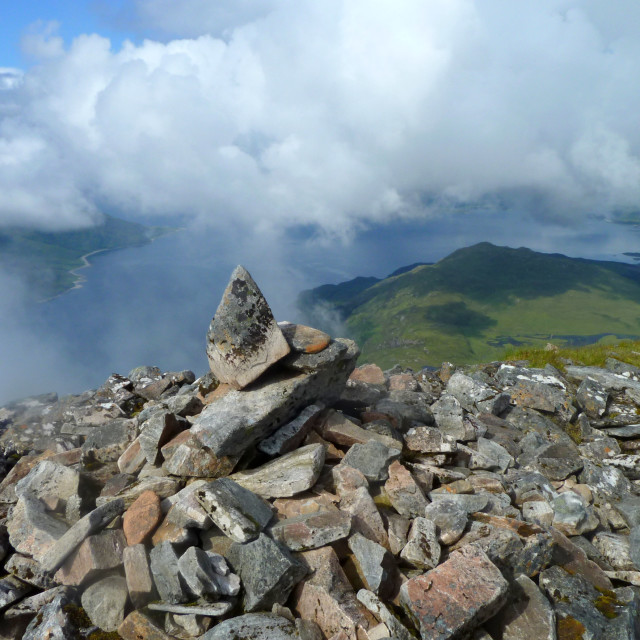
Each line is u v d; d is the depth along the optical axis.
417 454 1.59
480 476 1.56
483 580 1.13
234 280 1.52
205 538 1.27
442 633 1.05
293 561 1.15
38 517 1.35
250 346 1.49
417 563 1.21
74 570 1.24
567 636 1.12
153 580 1.19
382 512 1.33
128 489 1.40
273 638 1.06
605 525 1.55
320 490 1.37
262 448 1.46
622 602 1.20
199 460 1.40
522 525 1.30
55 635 1.12
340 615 1.10
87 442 1.71
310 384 1.53
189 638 1.11
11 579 1.27
